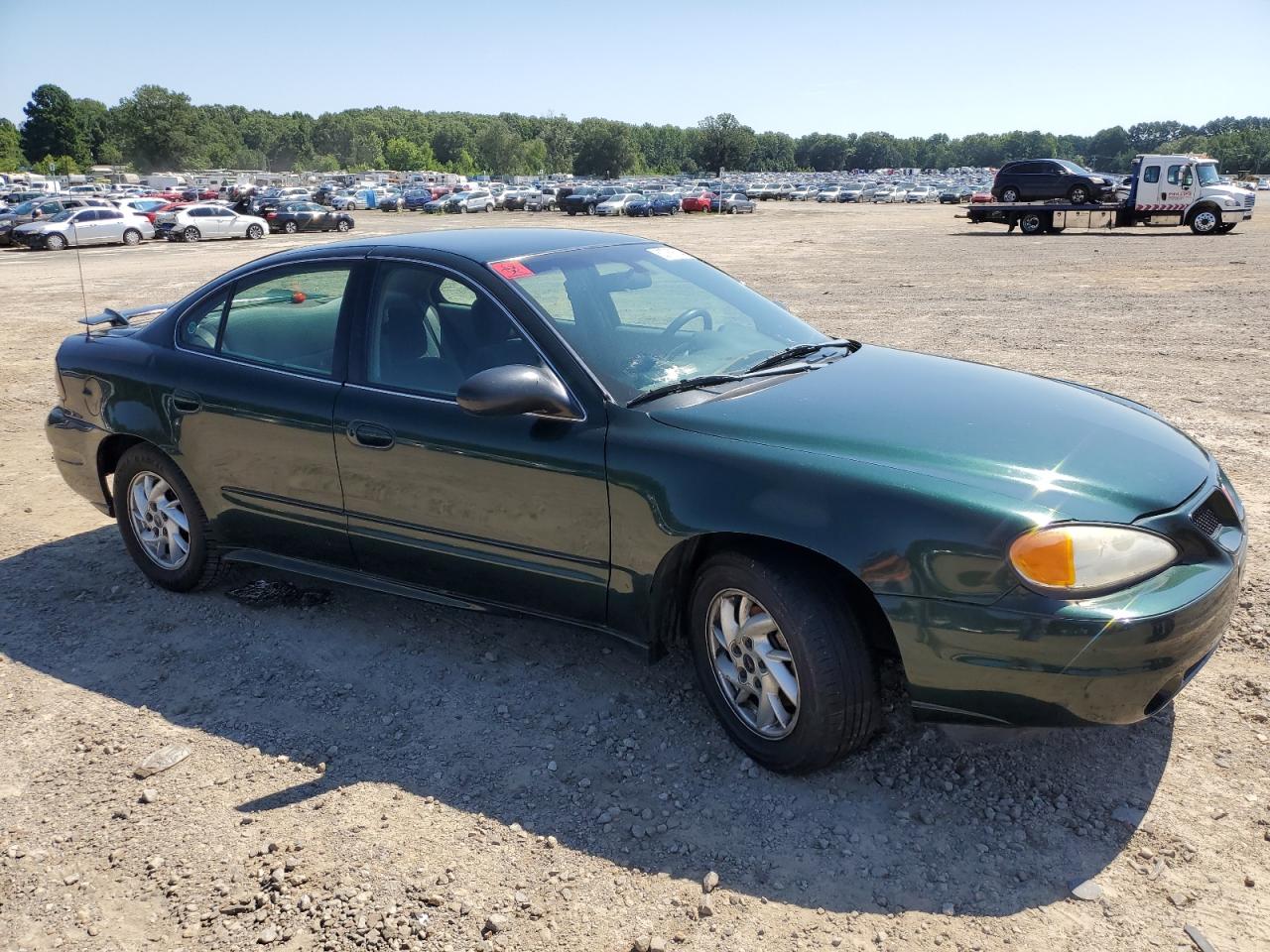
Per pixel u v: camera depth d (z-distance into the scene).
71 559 5.07
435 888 2.66
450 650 3.97
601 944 2.45
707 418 3.13
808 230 38.75
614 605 3.27
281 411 3.90
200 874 2.75
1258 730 3.21
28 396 9.15
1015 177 35.19
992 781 3.00
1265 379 8.31
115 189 75.50
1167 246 24.83
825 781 3.04
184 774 3.22
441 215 61.50
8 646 4.15
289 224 42.78
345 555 3.95
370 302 3.81
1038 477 2.79
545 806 2.98
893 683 3.49
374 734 3.40
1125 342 10.40
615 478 3.14
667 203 56.62
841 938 2.43
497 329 3.50
